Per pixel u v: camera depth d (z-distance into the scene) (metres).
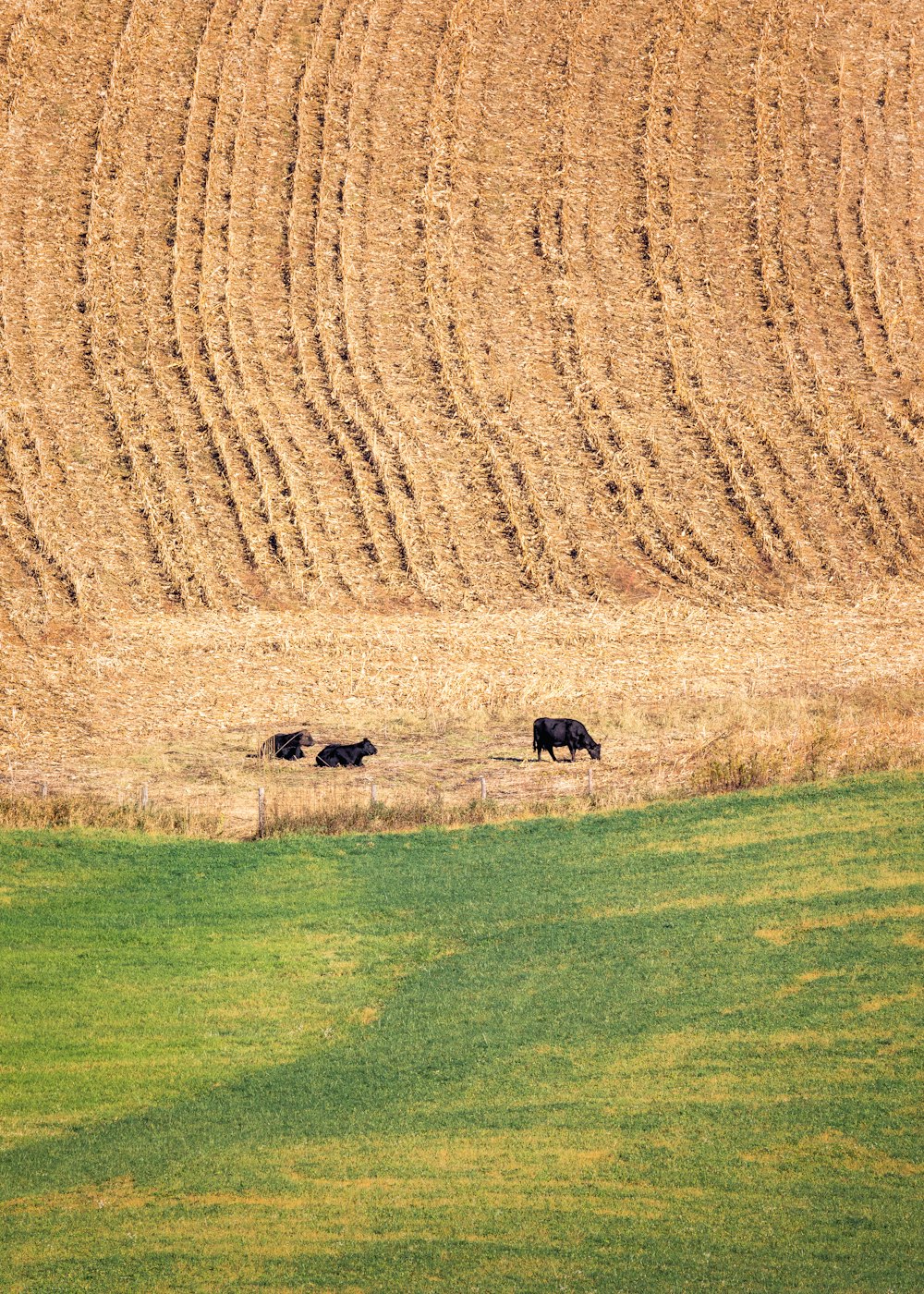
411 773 149.25
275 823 129.88
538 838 121.75
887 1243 57.06
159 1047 86.75
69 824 130.12
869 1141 66.12
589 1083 75.19
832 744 136.62
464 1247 58.75
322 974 97.50
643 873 109.19
